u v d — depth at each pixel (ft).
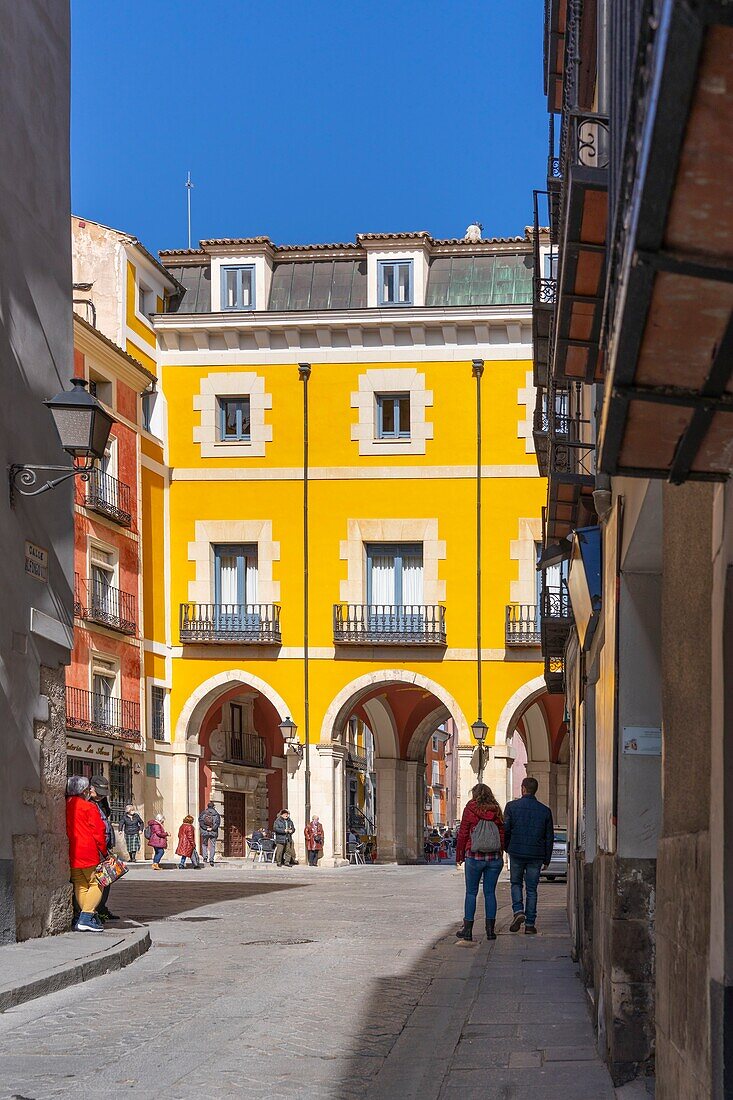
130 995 33.71
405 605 131.95
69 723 109.40
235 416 135.85
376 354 133.49
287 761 130.72
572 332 29.99
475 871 47.16
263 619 132.05
